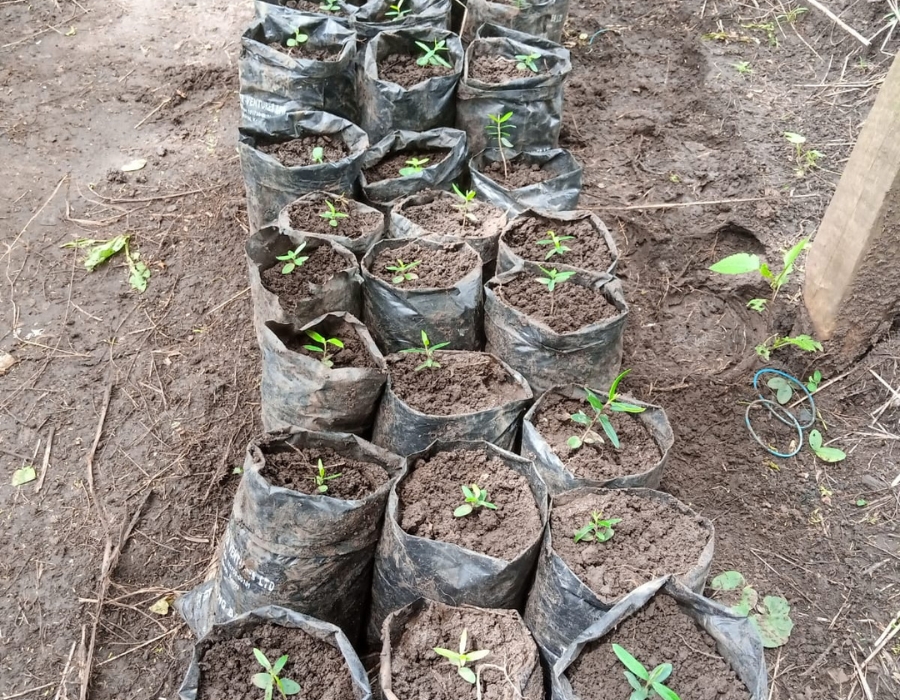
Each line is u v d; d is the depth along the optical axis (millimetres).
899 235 816
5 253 1050
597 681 511
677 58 1394
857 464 830
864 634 703
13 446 836
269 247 804
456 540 577
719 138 1216
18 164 1185
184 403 886
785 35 1421
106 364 925
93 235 1079
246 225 1098
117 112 1290
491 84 978
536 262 805
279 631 542
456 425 667
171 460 830
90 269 1033
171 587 732
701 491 810
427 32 1053
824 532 776
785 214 1069
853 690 667
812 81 1321
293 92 975
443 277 782
